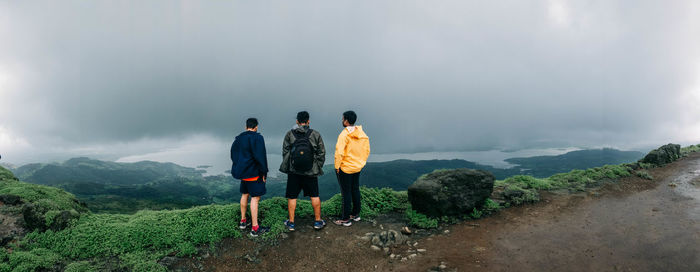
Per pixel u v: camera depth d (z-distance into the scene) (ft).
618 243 15.14
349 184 18.72
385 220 20.53
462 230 18.48
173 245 16.01
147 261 14.44
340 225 19.12
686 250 13.76
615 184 27.25
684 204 20.44
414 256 15.40
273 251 16.06
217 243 16.43
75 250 14.82
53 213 16.46
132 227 16.62
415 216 20.26
